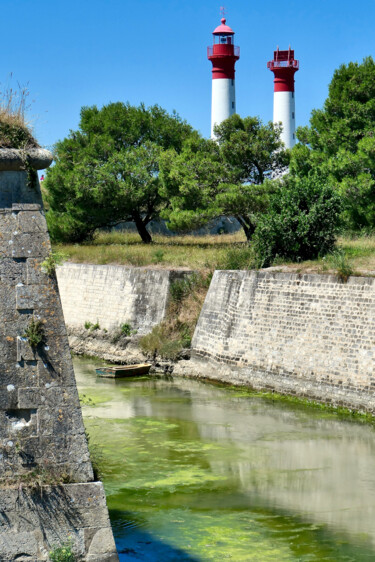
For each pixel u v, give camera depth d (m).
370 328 23.70
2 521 9.44
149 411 24.17
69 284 40.59
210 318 31.09
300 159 40.09
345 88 39.47
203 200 40.44
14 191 9.90
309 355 25.59
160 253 37.69
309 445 20.11
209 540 13.97
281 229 30.23
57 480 9.61
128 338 34.47
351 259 28.22
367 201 37.31
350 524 14.77
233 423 22.50
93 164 47.16
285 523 14.83
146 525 14.68
